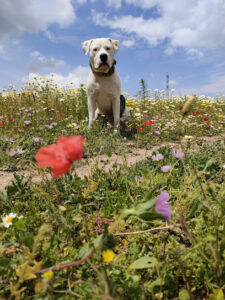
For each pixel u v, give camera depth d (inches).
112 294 9.2
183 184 22.2
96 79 54.3
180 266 12.2
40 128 47.1
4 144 36.6
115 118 56.9
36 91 73.7
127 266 13.1
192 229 16.4
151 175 23.4
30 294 12.2
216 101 106.3
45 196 19.0
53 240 12.9
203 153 32.8
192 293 12.5
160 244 14.7
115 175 25.3
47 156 8.8
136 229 16.3
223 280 12.1
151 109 75.0
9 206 20.3
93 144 40.6
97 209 20.4
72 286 11.3
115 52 56.8
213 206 17.4
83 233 16.0
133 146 45.3
